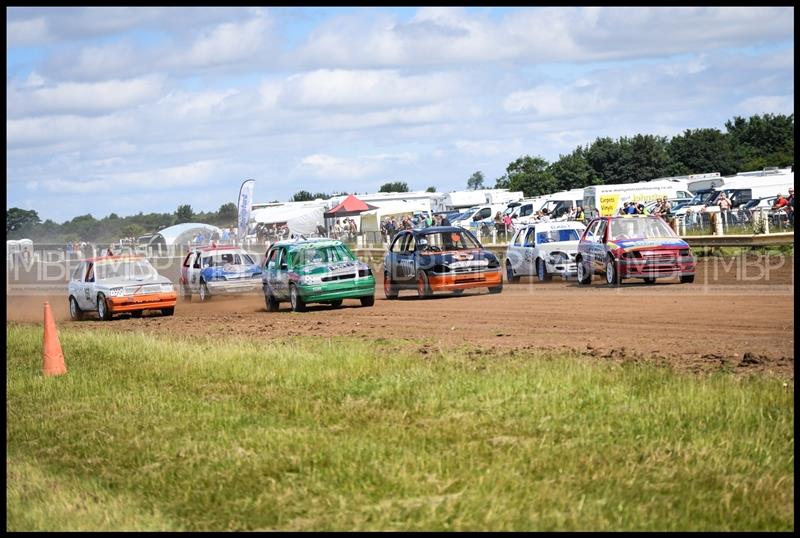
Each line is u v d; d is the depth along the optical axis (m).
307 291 33.34
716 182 76.88
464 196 95.44
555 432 12.74
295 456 12.38
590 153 146.75
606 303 29.23
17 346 27.75
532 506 9.92
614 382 15.27
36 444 14.94
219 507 10.89
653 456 11.40
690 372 16.31
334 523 9.95
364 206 92.69
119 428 15.15
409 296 37.84
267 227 91.12
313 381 17.39
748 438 11.86
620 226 36.19
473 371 17.08
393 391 15.83
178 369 20.11
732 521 9.39
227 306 40.31
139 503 11.28
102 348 24.73
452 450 12.17
